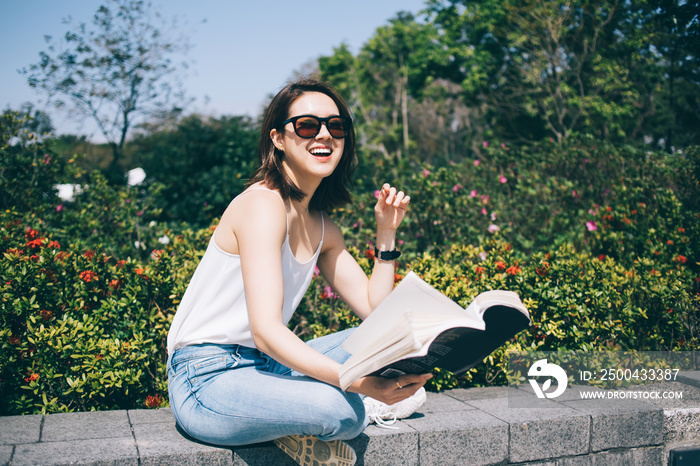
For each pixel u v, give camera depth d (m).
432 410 2.41
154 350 2.69
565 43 12.61
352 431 1.71
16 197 5.32
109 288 3.04
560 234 4.93
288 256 1.84
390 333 1.48
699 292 3.49
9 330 2.45
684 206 4.38
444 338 1.48
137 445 1.87
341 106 1.99
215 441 1.82
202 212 8.90
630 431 2.43
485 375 2.94
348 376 1.55
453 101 29.33
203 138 9.98
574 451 2.34
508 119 17.23
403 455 2.09
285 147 1.90
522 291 3.14
